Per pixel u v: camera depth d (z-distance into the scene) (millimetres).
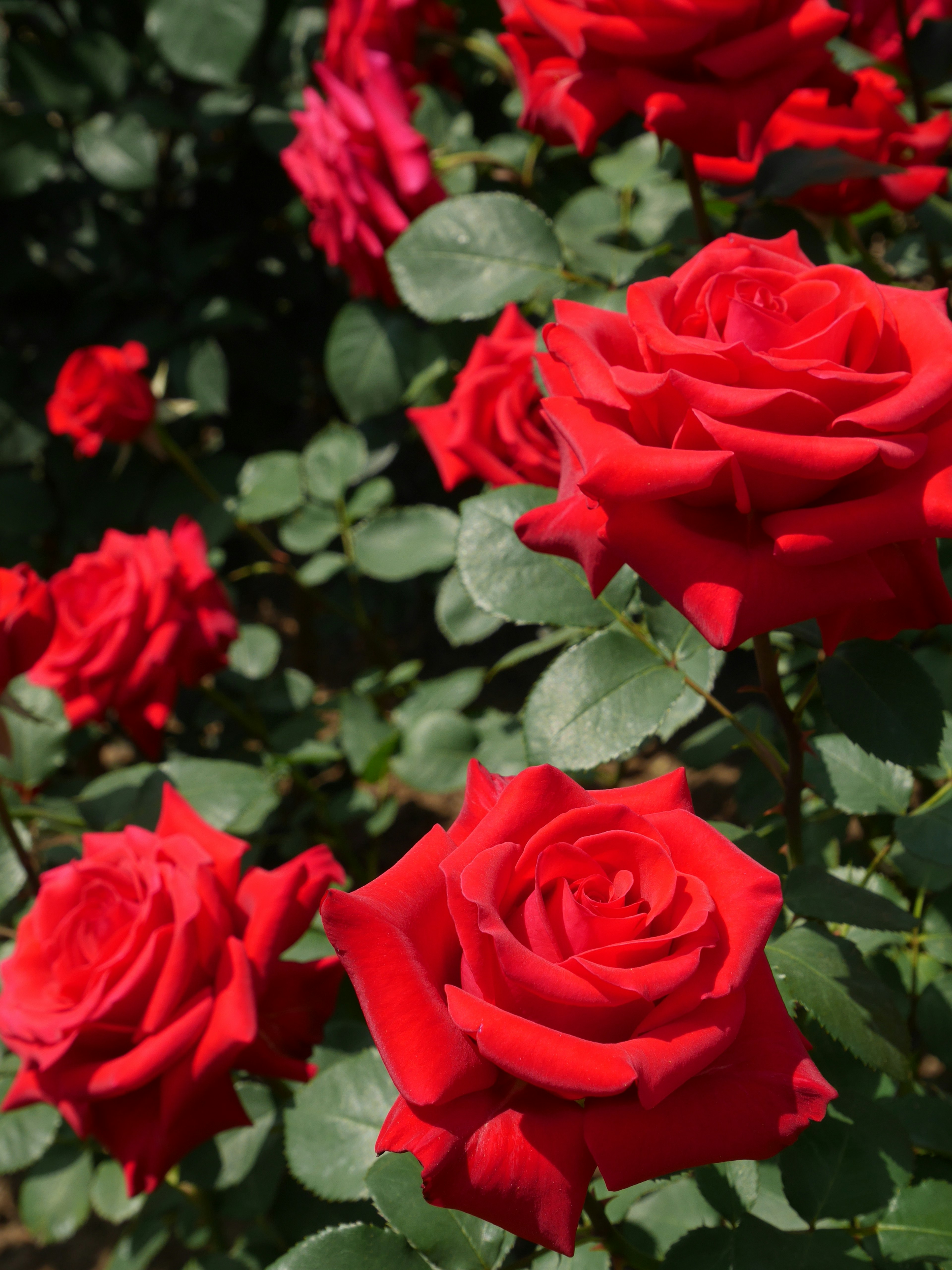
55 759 740
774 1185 580
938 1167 551
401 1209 521
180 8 809
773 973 515
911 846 565
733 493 485
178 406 874
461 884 466
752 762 651
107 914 586
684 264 627
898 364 494
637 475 474
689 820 485
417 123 834
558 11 564
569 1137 461
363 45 763
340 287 1181
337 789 971
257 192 1131
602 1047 454
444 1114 463
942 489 472
